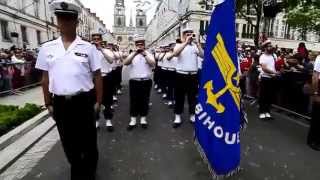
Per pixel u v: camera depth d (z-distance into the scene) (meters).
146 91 6.30
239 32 36.97
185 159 4.61
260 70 7.34
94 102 3.55
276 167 4.32
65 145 3.56
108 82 6.23
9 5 23.42
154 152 4.91
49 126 6.29
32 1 28.42
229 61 3.83
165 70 9.93
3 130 5.66
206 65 3.99
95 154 3.76
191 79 6.49
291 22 21.42
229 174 3.92
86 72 3.36
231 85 3.84
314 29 22.75
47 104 3.53
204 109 4.01
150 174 4.07
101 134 5.94
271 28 39.38
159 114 7.77
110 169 4.23
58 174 4.08
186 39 6.37
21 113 6.62
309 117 7.07
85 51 3.32
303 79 7.37
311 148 5.14
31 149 5.04
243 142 5.42
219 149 3.89
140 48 6.13
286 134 5.95
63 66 3.26
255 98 9.30
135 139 5.61
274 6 11.10
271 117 7.23
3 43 21.80
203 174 4.08
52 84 3.31
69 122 3.40
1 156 4.57
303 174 4.10
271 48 7.04
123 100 9.95
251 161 4.54
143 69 6.17
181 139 5.60
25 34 26.73
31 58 13.16
